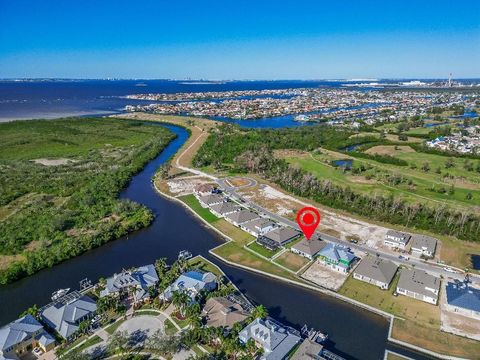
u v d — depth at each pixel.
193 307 86.06
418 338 82.44
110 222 139.88
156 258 118.19
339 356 76.62
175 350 76.88
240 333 80.06
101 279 100.00
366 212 146.50
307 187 173.00
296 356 73.12
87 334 82.69
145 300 94.38
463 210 144.88
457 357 77.12
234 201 164.62
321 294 99.25
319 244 120.81
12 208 155.62
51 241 124.94
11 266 109.62
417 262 113.88
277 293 99.62
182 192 178.12
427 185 180.75
